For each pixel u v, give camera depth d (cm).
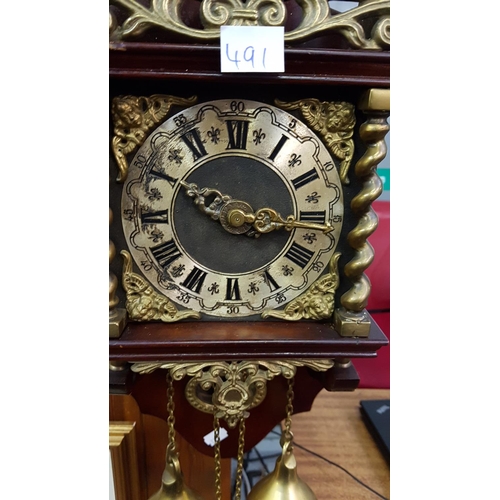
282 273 58
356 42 50
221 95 53
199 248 56
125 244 55
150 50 48
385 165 101
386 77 51
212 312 58
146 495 86
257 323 58
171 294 57
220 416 59
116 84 52
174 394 65
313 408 108
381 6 50
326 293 58
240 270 57
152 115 52
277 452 102
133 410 80
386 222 96
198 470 85
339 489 85
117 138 52
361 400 108
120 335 54
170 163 54
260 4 49
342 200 57
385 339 55
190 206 55
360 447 96
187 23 53
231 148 54
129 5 48
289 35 49
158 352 54
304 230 57
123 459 80
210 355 55
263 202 56
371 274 98
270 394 66
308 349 55
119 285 56
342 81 50
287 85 54
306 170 56
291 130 54
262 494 60
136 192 54
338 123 54
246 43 48
